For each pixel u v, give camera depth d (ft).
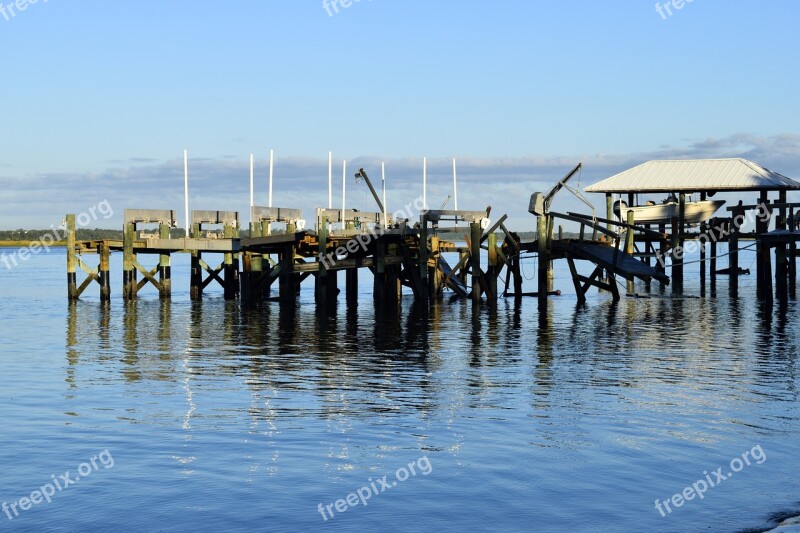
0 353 101.76
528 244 166.40
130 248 172.14
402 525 44.70
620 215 228.43
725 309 155.22
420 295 155.53
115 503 47.85
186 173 179.52
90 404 71.46
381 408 69.77
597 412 67.82
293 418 66.28
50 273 334.44
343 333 121.39
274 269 167.32
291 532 43.93
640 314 147.02
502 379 83.05
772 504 47.14
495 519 45.37
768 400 72.18
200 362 94.48
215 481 51.26
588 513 46.06
